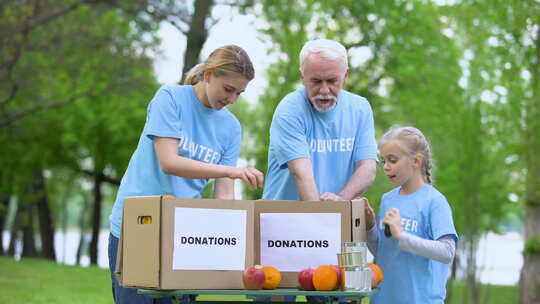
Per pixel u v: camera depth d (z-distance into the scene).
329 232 2.99
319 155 3.57
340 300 3.32
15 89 13.98
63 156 20.48
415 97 12.40
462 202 11.83
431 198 3.37
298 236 2.97
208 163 3.34
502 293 16.17
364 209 3.14
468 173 11.70
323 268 2.81
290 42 13.27
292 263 2.96
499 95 10.81
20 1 13.37
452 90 11.66
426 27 12.74
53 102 17.42
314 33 13.66
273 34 13.24
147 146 3.26
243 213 2.86
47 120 18.64
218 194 3.46
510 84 10.37
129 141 19.91
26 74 14.43
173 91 3.24
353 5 14.00
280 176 3.69
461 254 12.23
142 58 15.89
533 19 9.95
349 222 3.00
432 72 11.81
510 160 11.76
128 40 15.78
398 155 3.40
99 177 21.27
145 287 2.79
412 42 12.78
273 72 13.73
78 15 15.04
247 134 21.86
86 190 31.44
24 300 8.79
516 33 10.12
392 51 14.41
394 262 3.37
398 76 13.46
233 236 2.84
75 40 14.74
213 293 2.69
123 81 15.69
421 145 3.42
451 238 3.28
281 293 2.71
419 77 12.47
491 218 12.48
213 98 3.14
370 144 3.64
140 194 3.22
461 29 11.22
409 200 3.43
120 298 3.24
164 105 3.19
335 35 13.98
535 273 11.31
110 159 20.36
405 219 3.41
